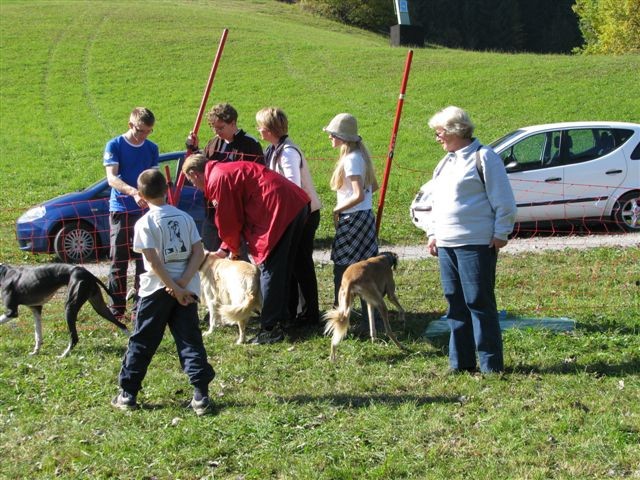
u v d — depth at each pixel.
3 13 40.03
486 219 5.60
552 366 5.95
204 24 40.12
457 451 4.61
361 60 31.34
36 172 18.39
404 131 21.44
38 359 6.59
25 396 5.75
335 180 6.86
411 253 11.09
